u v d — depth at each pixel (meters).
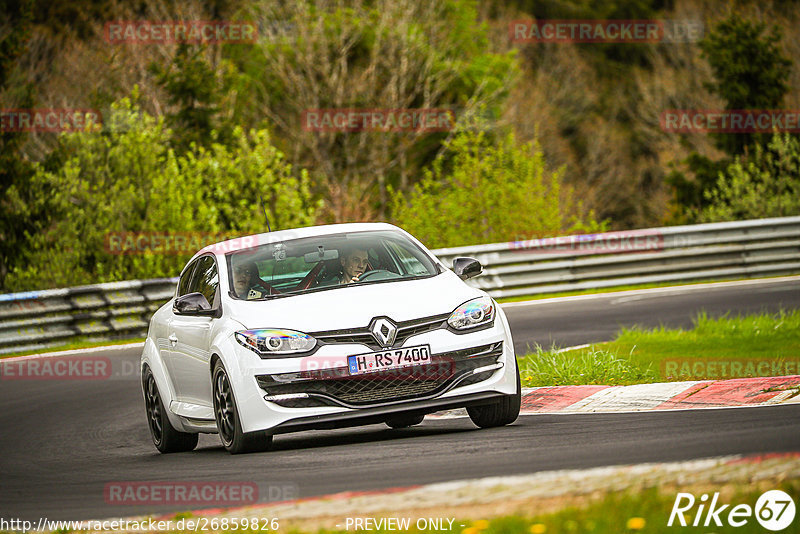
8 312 66.94
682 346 44.84
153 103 148.12
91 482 27.73
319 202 100.94
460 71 172.50
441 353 28.50
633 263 84.06
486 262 80.62
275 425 28.05
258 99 170.00
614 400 33.75
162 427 34.44
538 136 190.12
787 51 191.75
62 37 161.00
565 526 16.58
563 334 56.81
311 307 29.14
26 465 32.78
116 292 73.00
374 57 166.12
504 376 29.34
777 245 86.19
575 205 192.88
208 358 30.47
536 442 26.48
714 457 21.83
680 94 198.88
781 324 47.75
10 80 105.06
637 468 20.47
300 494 22.33
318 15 168.88
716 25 135.12
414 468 24.12
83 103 149.50
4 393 52.00
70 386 52.94
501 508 18.33
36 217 91.56
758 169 109.00
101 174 92.31
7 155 94.62
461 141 108.88
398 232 33.72
